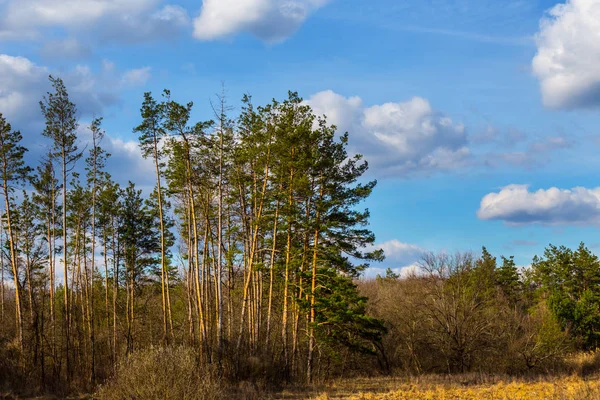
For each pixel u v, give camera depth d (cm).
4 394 2780
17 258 3828
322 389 2925
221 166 3275
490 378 3309
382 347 4075
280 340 3716
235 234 3822
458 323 4103
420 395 2500
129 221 4353
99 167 3825
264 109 3269
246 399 2531
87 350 3884
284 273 3394
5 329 3809
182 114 3106
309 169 3234
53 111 3466
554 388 2525
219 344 3108
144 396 1827
